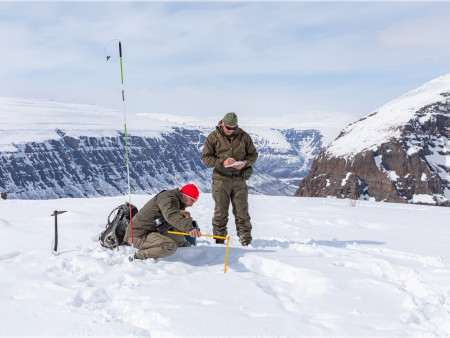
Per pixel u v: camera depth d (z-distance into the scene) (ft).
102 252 20.38
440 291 14.85
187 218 19.42
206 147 23.53
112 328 12.26
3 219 29.53
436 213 41.34
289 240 25.14
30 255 20.39
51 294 15.02
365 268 17.78
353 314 13.12
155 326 12.30
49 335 11.83
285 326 12.16
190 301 14.14
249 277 16.80
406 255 21.03
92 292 15.01
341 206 46.98
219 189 23.30
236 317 12.80
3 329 12.21
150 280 16.43
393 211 42.29
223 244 23.11
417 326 12.16
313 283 15.78
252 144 23.58
